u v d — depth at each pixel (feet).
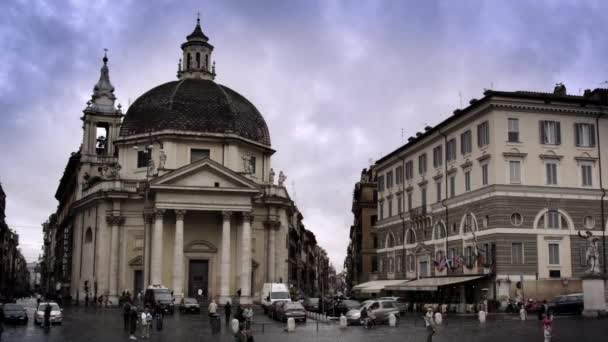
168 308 164.45
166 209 199.82
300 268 374.43
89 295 215.51
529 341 91.25
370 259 280.31
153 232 203.31
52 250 413.39
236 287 210.59
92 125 263.90
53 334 110.93
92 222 221.46
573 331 102.68
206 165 202.08
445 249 179.11
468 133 169.58
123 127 227.20
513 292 151.94
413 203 203.31
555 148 159.53
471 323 125.70
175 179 199.93
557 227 157.17
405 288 178.91
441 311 169.07
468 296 167.12
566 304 139.54
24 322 134.00
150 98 228.63
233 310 180.55
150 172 209.46
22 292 428.15
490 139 157.58
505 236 153.38
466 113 168.14
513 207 155.02
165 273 207.10
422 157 197.98
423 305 179.93
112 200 213.87
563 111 160.15
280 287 172.86
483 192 159.74
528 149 157.58
